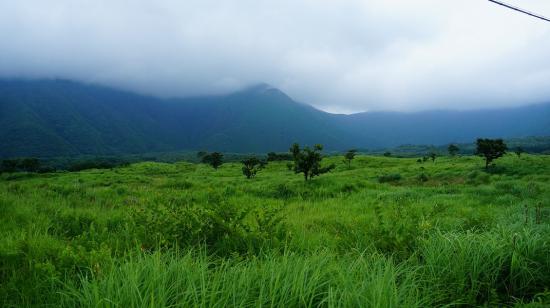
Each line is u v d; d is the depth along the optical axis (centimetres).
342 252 570
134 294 290
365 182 2291
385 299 308
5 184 1603
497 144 3616
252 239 579
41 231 691
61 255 466
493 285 429
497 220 800
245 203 1372
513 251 447
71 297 340
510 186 1959
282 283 338
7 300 362
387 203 1444
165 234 564
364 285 336
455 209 1215
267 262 389
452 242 483
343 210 1252
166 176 5019
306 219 1053
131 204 1193
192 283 314
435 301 365
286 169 6325
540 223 675
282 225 640
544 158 4612
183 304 289
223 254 541
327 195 1866
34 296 369
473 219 742
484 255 461
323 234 746
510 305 393
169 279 341
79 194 1466
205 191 1593
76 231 754
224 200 698
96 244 539
